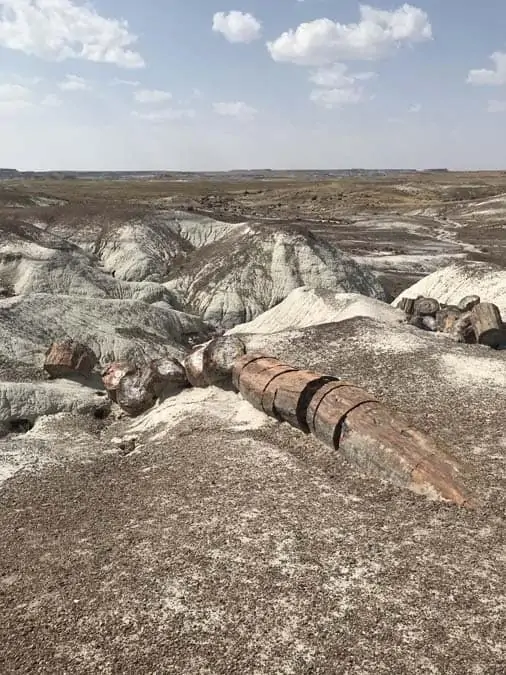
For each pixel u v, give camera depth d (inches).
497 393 603.5
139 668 294.2
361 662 289.6
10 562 401.7
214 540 393.4
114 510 460.1
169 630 316.8
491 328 805.2
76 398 741.3
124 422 703.7
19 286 1581.0
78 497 493.4
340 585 343.0
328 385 538.0
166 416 653.3
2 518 464.8
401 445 465.1
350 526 401.4
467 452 496.1
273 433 559.5
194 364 683.4
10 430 695.7
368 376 672.4
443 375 657.6
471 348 770.2
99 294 1598.2
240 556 374.0
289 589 341.4
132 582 359.3
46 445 609.6
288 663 291.3
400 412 578.2
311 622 316.2
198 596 340.8
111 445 619.5
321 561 365.1
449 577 346.3
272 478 471.8
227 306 1654.8
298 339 808.3
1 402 702.5
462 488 431.8
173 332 1270.9
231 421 599.8
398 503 430.9
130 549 395.9
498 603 324.8
